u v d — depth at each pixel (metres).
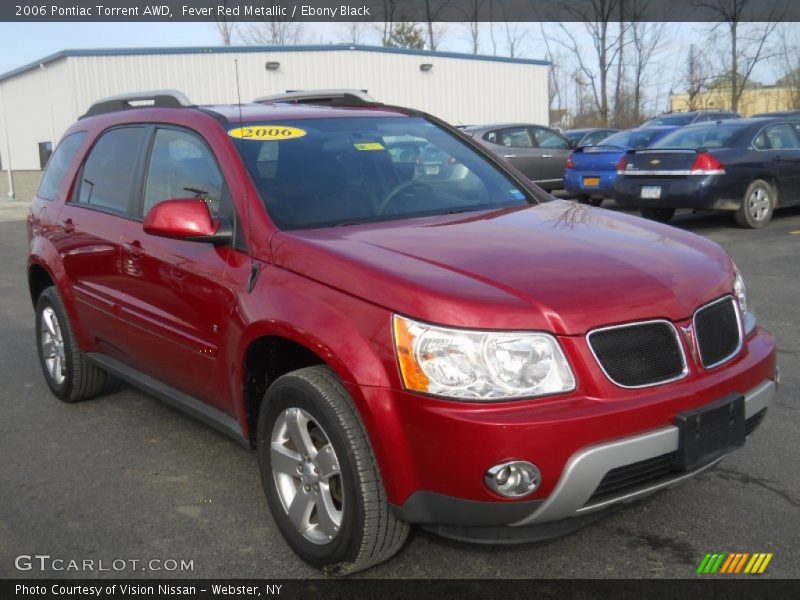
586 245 3.33
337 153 4.12
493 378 2.72
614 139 16.70
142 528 3.64
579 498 2.74
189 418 5.04
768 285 7.81
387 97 28.56
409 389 2.78
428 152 4.41
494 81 31.14
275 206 3.65
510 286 2.88
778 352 5.74
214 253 3.71
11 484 4.15
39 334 5.55
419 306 2.80
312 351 3.10
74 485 4.11
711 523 3.47
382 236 3.41
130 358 4.59
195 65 25.80
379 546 3.00
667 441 2.82
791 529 3.41
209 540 3.52
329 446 3.06
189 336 3.88
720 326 3.17
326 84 27.53
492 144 16.88
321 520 3.15
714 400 2.96
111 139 4.95
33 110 27.84
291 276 3.27
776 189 11.42
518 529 2.86
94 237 4.66
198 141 4.12
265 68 26.64
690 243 3.55
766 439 4.30
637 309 2.90
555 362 2.76
